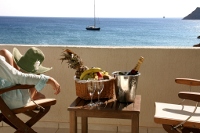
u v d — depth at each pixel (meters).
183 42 53.25
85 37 53.78
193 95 2.04
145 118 3.18
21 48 3.25
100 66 3.16
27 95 2.46
